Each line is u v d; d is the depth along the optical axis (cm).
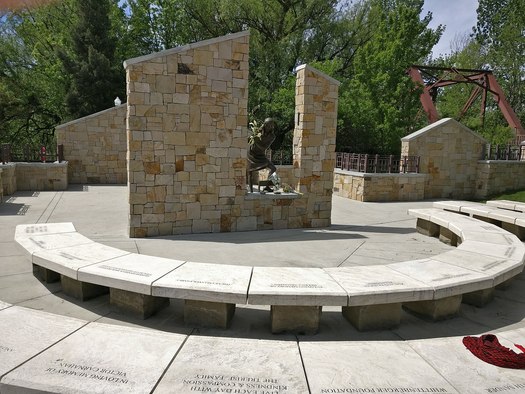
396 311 402
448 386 271
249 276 412
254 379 272
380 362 301
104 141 1716
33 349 302
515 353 308
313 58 2416
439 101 3525
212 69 764
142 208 757
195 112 767
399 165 1459
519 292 531
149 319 410
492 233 675
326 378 276
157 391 255
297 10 2378
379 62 1997
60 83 2539
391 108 1945
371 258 666
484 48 3619
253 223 862
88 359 290
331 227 937
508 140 2255
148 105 733
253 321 412
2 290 477
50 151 2775
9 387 258
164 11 2658
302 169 898
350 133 2016
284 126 2048
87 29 2392
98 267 429
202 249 685
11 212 982
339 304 370
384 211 1183
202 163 791
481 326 418
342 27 2367
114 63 2534
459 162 1534
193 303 394
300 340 371
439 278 423
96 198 1263
